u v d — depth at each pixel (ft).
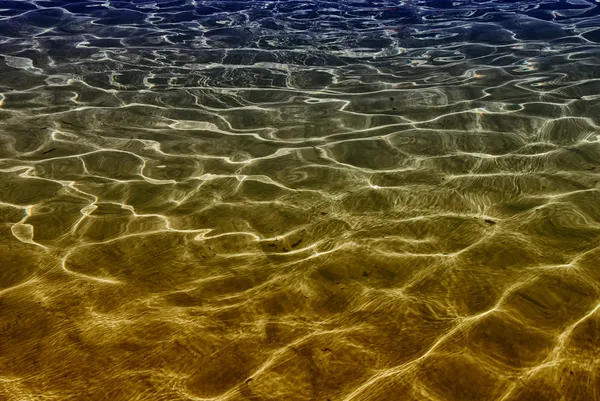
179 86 16.93
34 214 8.98
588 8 26.45
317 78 17.66
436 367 5.32
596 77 16.42
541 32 22.61
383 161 11.14
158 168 11.06
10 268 7.34
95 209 9.18
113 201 9.52
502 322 5.92
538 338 5.65
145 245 7.94
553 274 6.78
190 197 9.67
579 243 7.52
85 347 5.78
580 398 4.88
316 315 6.24
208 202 9.45
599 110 13.65
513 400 4.89
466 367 5.30
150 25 25.48
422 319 6.07
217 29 24.73
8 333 6.03
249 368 5.43
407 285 6.75
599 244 7.45
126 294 6.73
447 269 7.05
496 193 9.42
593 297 6.27
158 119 14.11
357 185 10.02
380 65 19.03
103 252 7.75
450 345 5.62
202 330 6.00
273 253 7.67
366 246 7.76
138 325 6.12
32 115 14.29
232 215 8.93
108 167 11.10
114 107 15.01
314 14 27.89
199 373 5.39
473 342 5.64
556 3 27.99
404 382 5.16
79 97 15.85
